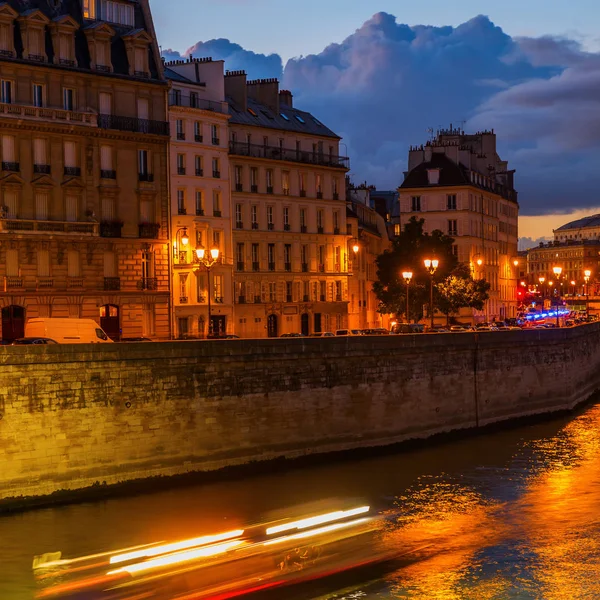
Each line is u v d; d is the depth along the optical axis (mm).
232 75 118938
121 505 53219
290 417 65625
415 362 74625
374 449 70812
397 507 54875
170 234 95312
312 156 124875
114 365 57156
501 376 83500
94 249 89625
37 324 69562
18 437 53406
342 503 53688
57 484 54688
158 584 35250
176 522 49531
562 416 89562
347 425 69250
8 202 85062
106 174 90875
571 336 93125
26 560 43281
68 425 55281
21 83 85875
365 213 151875
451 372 78125
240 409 62844
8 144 85000
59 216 87688
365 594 41625
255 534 38188
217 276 109500
